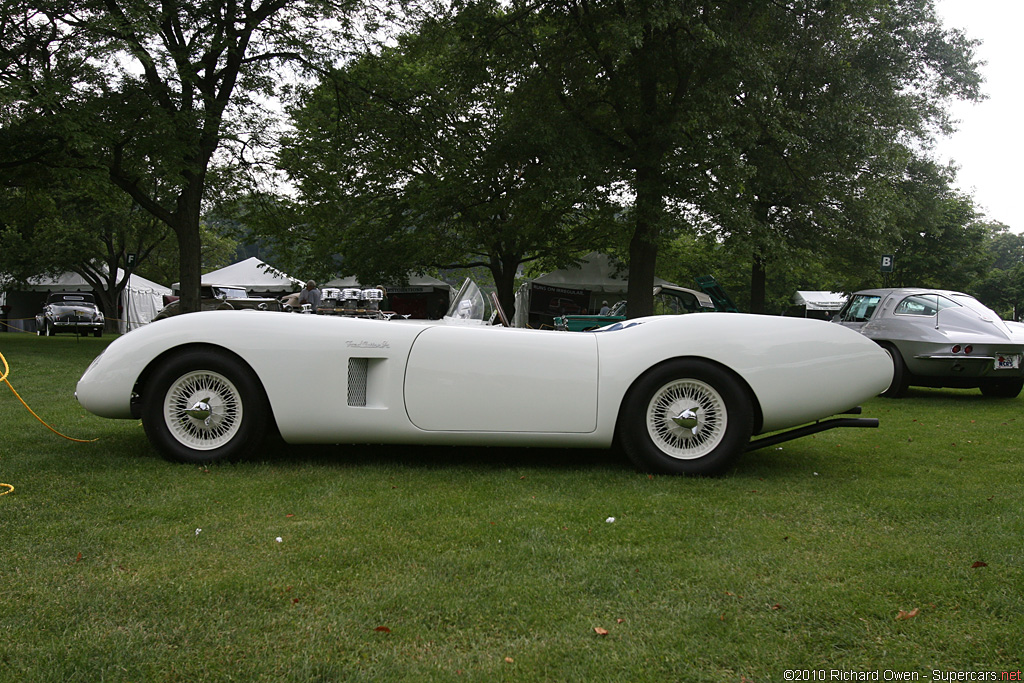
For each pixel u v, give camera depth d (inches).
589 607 80.5
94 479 133.3
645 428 145.7
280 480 136.5
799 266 580.7
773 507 122.8
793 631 75.2
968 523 113.5
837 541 104.3
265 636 72.5
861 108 562.9
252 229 729.0
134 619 75.4
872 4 584.1
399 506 119.3
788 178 595.5
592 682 65.1
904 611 78.9
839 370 147.1
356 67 628.1
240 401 147.4
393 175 703.7
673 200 534.3
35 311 1398.9
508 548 99.3
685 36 501.4
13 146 512.1
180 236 601.9
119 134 520.1
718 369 145.3
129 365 147.3
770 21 557.0
